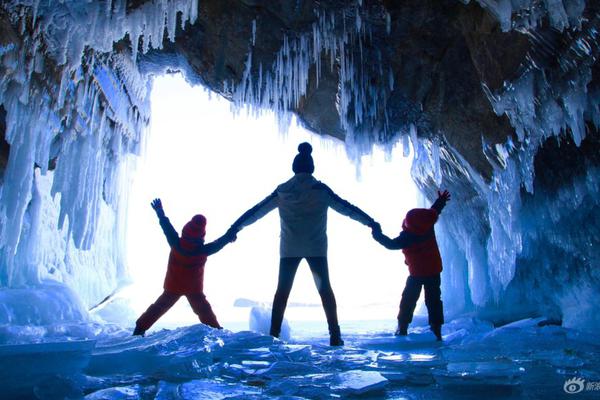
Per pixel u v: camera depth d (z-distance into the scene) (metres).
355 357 2.98
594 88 3.65
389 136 6.85
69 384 2.02
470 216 6.96
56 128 5.26
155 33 4.93
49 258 6.50
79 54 4.77
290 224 3.92
